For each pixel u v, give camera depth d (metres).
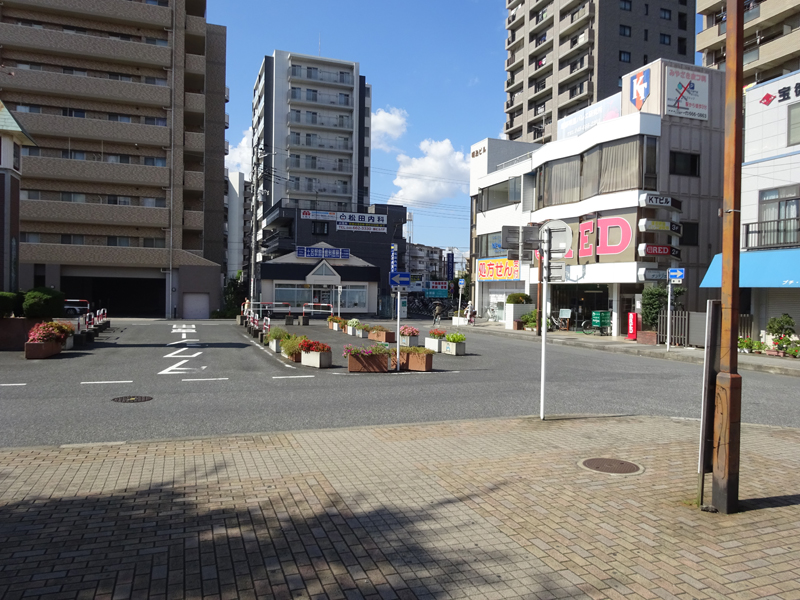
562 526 4.25
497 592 3.28
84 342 18.19
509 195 36.88
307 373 13.02
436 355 17.67
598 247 27.08
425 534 4.08
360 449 6.42
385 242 55.81
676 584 3.40
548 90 56.34
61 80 39.50
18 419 7.86
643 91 27.75
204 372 12.91
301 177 64.56
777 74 34.31
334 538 3.98
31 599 3.08
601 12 49.94
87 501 4.61
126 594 3.17
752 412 9.58
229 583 3.32
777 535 4.12
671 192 26.19
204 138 44.78
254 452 6.21
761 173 20.25
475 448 6.53
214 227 49.06
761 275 18.86
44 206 39.19
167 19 42.38
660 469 5.75
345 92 66.38
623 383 12.52
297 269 45.19
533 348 20.77
